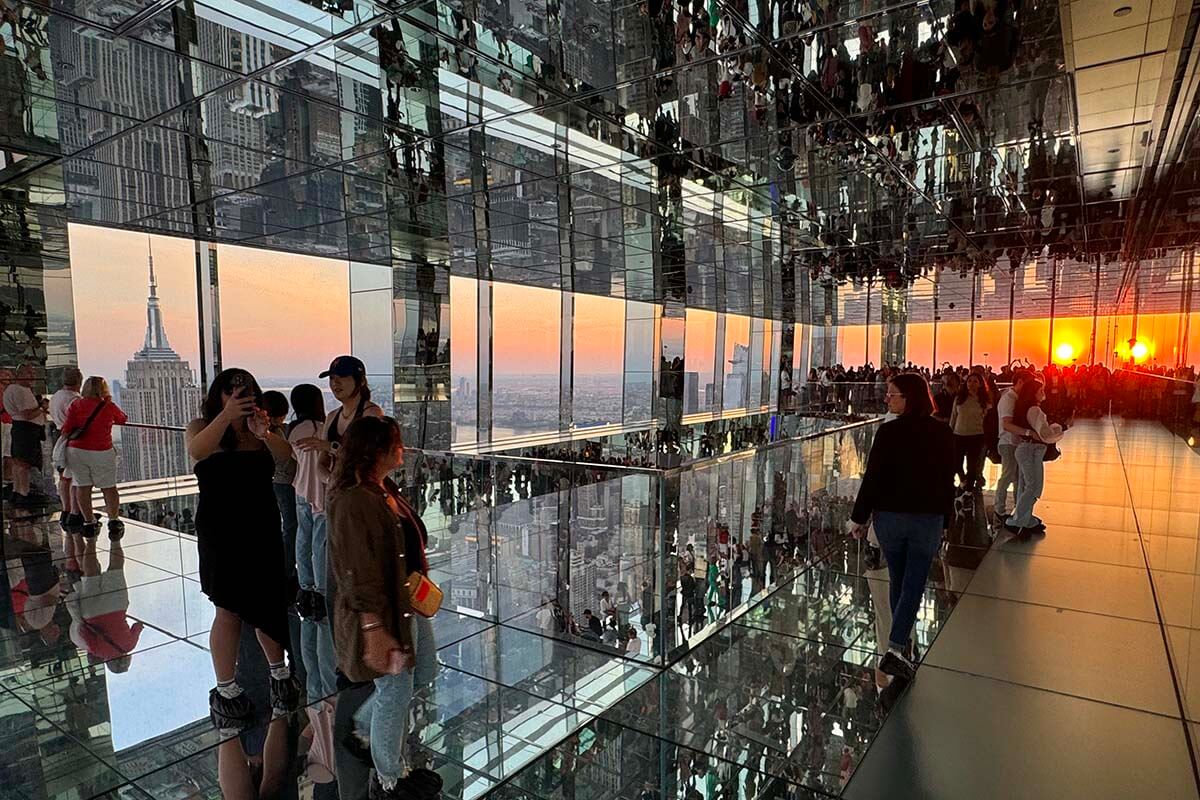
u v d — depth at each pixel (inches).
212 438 123.3
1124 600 183.2
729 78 219.0
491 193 381.1
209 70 205.3
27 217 289.7
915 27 182.4
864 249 603.2
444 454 197.6
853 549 241.3
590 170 333.7
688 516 168.4
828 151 302.5
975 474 326.0
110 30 178.7
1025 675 140.2
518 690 145.6
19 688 138.5
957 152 302.2
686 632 164.6
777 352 802.2
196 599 195.0
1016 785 103.4
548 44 192.4
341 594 99.1
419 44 191.6
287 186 337.1
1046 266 681.6
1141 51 197.5
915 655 151.4
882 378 840.9
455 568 196.5
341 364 163.2
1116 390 719.1
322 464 161.3
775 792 105.0
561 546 174.9
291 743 117.0
